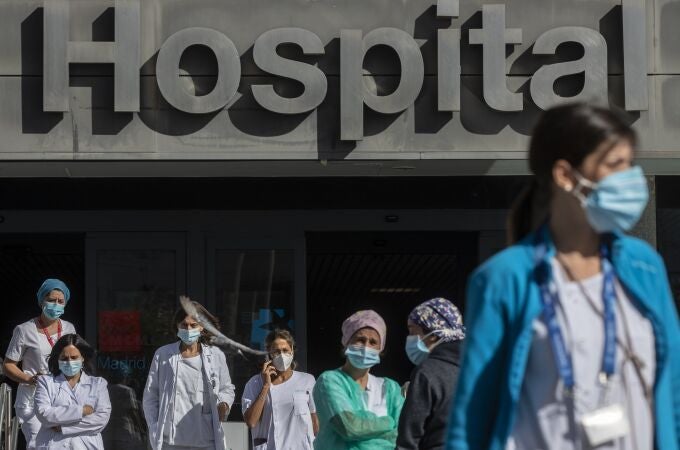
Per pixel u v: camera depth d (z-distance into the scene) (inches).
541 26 609.6
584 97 602.2
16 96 601.0
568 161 168.1
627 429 162.7
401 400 406.9
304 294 787.4
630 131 169.3
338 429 386.0
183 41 597.6
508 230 189.3
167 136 603.8
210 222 788.6
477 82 608.1
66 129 601.0
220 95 598.5
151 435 550.6
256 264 790.5
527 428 167.8
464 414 170.7
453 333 338.3
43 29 596.1
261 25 606.5
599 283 170.1
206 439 550.0
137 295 783.1
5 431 624.1
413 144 606.2
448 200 797.2
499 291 169.8
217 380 555.8
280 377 548.1
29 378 606.5
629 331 167.6
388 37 601.6
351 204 795.4
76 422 535.8
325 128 607.2
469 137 606.2
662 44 614.2
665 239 864.3
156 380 556.1
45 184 783.1
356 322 401.1
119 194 785.6
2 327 1300.4
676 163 638.5
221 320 782.5
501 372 170.2
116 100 593.9
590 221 167.2
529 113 607.2
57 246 874.1
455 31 600.1
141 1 603.2
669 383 169.3
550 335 166.7
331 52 607.8
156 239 787.4
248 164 629.6
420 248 840.9
